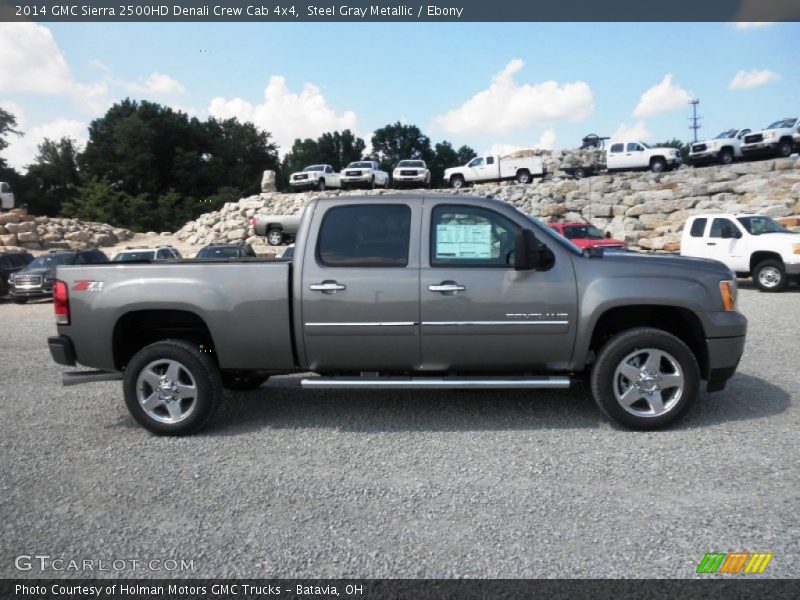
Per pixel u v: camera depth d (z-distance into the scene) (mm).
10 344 10742
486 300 4922
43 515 3619
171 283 5086
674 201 27688
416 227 5074
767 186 25469
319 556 3082
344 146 101438
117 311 5105
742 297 13875
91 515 3607
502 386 4898
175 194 68875
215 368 5137
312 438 4938
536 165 40531
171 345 5027
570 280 4914
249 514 3572
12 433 5270
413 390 6391
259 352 5094
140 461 4504
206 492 3902
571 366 5012
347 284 4992
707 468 4027
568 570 2887
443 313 4945
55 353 5270
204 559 3082
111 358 5203
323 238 5121
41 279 19641
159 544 3244
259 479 4098
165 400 5070
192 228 43250
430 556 3049
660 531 3223
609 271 4934
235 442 4895
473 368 5070
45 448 4844
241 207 42125
